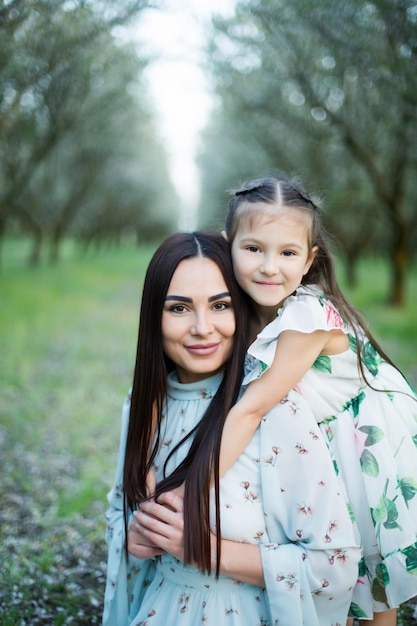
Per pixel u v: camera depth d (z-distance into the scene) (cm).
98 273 1962
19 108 628
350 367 180
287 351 165
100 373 760
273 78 824
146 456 185
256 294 174
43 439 509
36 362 802
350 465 175
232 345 177
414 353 819
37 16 396
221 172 1584
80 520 356
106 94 971
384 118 747
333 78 703
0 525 346
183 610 170
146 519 167
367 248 1955
